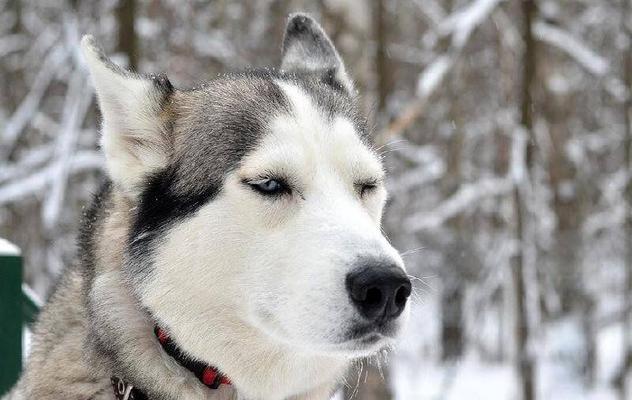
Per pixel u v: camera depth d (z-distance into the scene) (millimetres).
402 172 16547
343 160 3855
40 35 14641
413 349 20984
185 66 14703
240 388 3791
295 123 3844
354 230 3572
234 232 3672
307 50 4969
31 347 4133
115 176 3930
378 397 9484
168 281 3674
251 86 4047
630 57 16688
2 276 5348
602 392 15930
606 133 19984
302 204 3713
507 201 12734
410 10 21594
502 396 16500
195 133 3883
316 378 3883
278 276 3590
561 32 13922
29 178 9609
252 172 3682
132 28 9547
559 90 17484
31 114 10922
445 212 14617
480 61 20094
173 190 3809
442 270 18016
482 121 20891
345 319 3438
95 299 3758
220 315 3705
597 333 16438
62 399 3822
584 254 16594
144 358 3725
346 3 9438
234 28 17344
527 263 11070
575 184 18047
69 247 12672
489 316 21172
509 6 17078
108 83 3873
